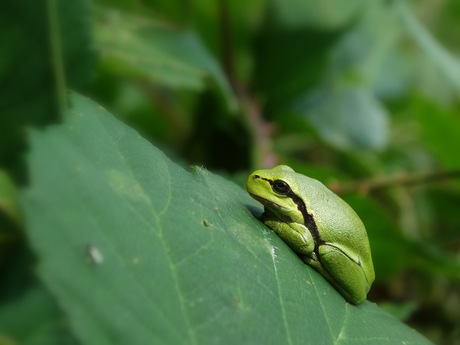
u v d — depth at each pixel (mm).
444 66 351
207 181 180
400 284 337
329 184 293
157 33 292
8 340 123
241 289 157
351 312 185
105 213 144
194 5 337
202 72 287
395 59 488
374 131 354
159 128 354
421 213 382
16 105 180
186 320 146
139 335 136
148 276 145
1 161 160
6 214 139
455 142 354
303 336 162
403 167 433
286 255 180
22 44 183
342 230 186
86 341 127
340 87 357
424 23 568
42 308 125
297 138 363
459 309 342
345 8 345
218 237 163
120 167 156
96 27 277
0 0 182
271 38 346
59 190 138
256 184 188
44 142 143
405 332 191
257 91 346
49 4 187
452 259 285
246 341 151
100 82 327
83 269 133
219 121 315
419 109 350
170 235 154
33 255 128
